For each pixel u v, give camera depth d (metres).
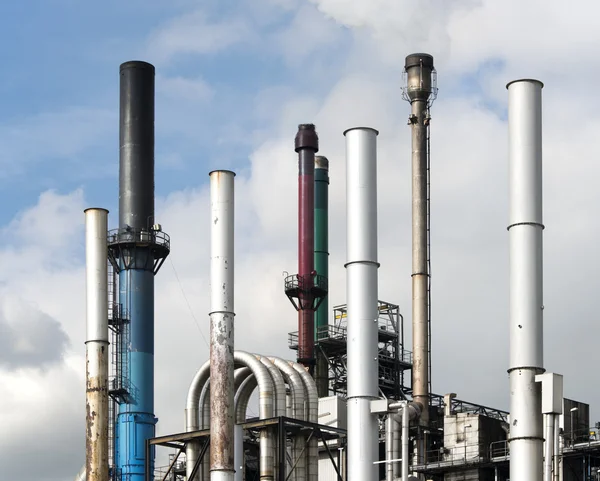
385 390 121.44
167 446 98.94
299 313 121.44
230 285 85.50
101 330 100.69
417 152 118.88
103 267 101.69
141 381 114.00
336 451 109.12
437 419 115.25
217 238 85.38
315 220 130.50
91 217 102.19
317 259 129.38
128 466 111.69
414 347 114.69
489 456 107.50
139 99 118.50
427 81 120.44
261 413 94.56
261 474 92.75
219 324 85.00
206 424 97.81
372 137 77.25
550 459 64.56
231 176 86.31
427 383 113.69
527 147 68.00
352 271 75.81
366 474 73.56
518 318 66.75
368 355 74.94
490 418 109.19
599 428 104.81
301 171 125.38
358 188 76.38
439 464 108.31
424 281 115.94
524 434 65.50
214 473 84.19
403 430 74.75
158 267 117.50
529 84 68.56
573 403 107.12
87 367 100.44
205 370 97.62
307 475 95.25
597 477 102.81
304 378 98.38
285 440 94.19
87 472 98.81
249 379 98.50
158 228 116.25
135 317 115.00
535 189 67.75
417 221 117.31
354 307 75.38
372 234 76.25
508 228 68.19
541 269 67.31
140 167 117.38
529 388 65.88
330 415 108.94
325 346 124.00
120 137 118.56
